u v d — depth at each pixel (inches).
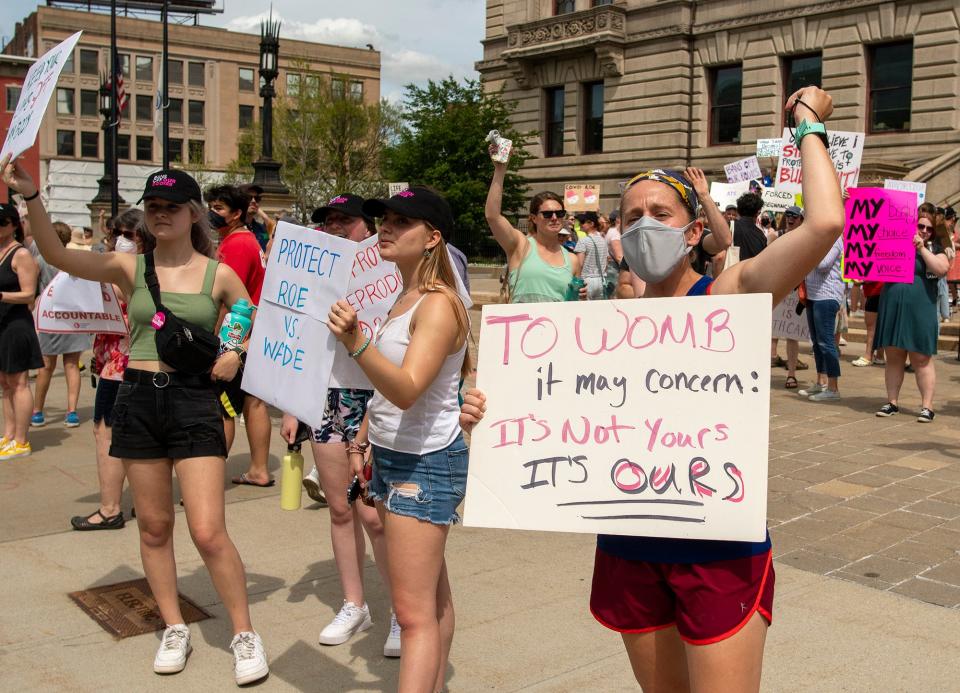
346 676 143.8
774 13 1126.4
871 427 317.7
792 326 378.0
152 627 161.8
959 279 548.7
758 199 400.5
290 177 1857.8
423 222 114.1
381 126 1921.8
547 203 220.5
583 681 140.3
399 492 113.0
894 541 199.9
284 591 177.9
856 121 1064.8
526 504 90.6
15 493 246.4
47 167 2652.6
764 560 85.9
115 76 976.9
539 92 1391.5
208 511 139.6
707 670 84.3
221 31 2925.7
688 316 85.8
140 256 146.2
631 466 86.9
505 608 168.2
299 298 130.0
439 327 109.1
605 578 91.9
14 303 279.7
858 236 319.9
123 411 141.3
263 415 249.9
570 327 90.8
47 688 139.6
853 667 141.7
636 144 1269.7
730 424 83.5
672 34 1211.2
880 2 1031.0
